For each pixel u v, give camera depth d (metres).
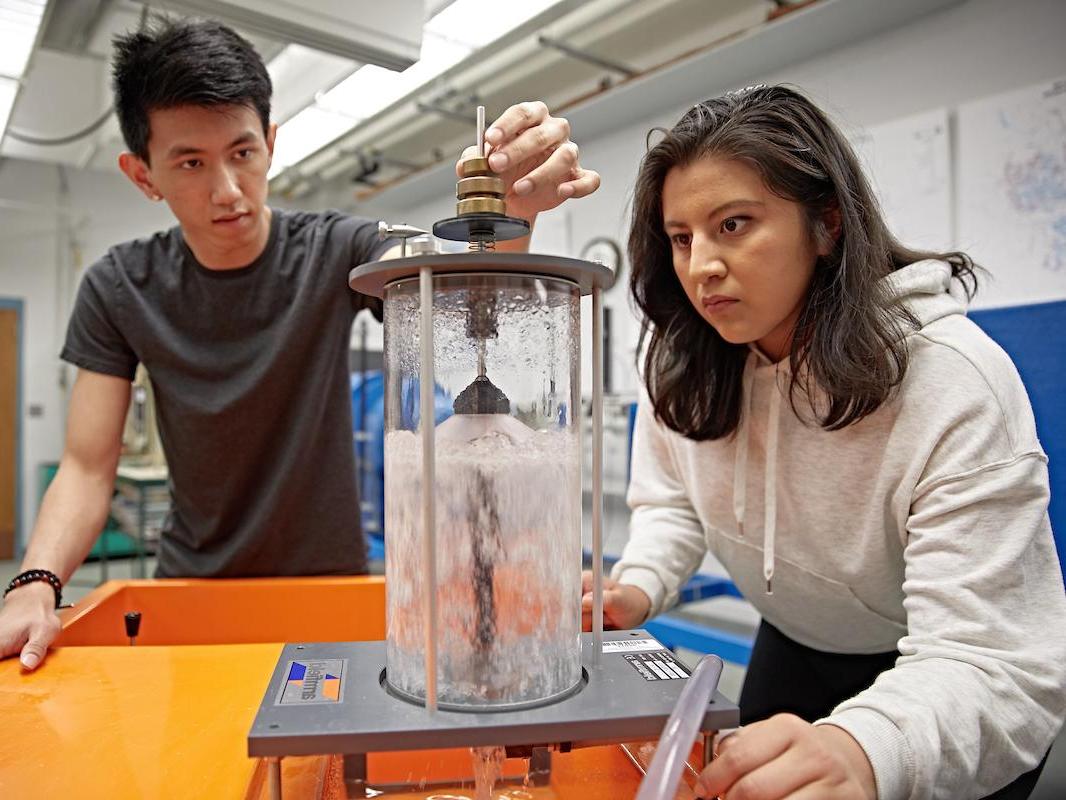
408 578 0.48
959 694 0.55
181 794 0.49
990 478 0.65
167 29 0.98
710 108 0.70
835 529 0.81
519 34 1.97
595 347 0.52
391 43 1.62
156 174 1.03
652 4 2.96
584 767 0.55
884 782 0.48
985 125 2.40
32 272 5.25
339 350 1.21
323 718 0.44
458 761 0.52
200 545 1.21
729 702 0.47
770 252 0.67
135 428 4.26
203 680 0.67
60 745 0.55
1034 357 1.55
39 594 0.84
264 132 1.07
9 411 5.23
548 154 0.71
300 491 1.19
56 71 2.98
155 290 1.18
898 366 0.69
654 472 1.10
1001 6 2.38
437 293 0.46
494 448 0.46
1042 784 1.39
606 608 0.89
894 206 2.61
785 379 0.81
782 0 2.72
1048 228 2.27
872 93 2.68
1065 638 0.63
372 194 4.79
